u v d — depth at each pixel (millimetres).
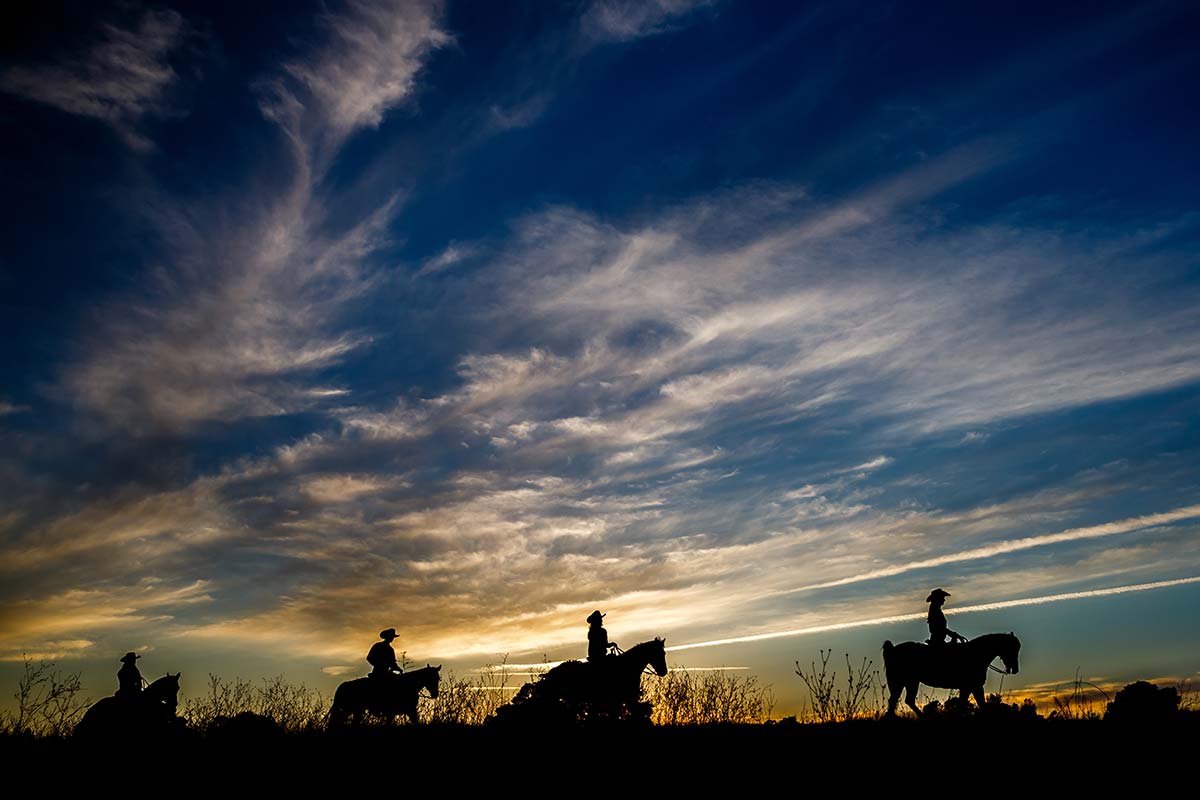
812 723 20438
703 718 21625
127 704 19344
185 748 18797
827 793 15672
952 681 24078
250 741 19000
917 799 15227
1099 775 15758
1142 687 18750
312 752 18703
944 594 25125
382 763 17969
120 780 17000
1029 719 18734
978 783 15680
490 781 16859
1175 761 16250
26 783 16641
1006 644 24016
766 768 16953
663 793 15977
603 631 22625
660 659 22828
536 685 20797
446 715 22500
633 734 19625
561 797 15938
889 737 18281
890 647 25234
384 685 23625
